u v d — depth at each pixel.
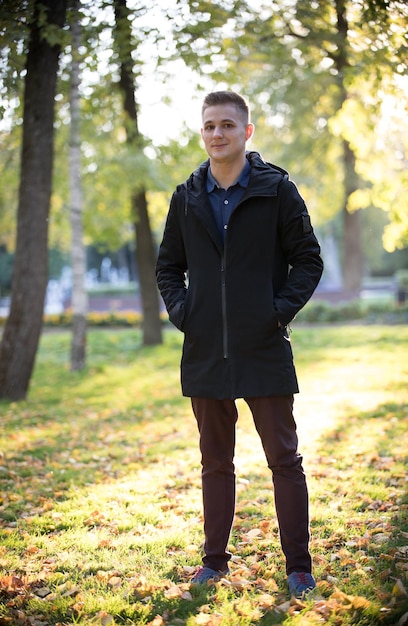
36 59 8.01
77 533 3.74
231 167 2.88
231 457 3.03
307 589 2.82
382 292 31.81
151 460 5.50
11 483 4.88
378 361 11.97
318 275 2.88
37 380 11.95
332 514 3.87
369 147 8.38
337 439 5.91
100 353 15.51
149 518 3.96
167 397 9.23
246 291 2.81
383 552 3.27
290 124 19.53
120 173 13.45
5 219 17.34
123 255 54.56
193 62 6.75
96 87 10.25
